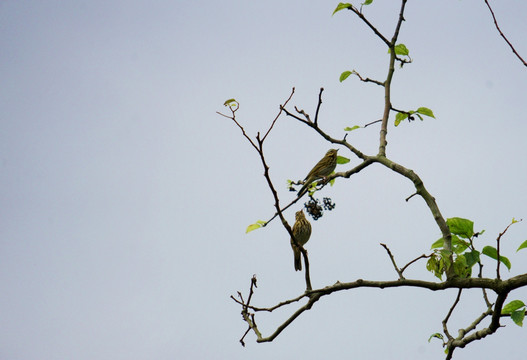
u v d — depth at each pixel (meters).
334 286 10.43
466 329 10.64
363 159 11.77
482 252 9.82
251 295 10.95
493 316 9.81
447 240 9.91
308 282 10.64
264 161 10.05
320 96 11.52
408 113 12.77
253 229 10.66
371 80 12.64
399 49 12.95
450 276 9.84
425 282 10.00
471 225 9.90
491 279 9.58
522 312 9.79
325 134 11.79
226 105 9.95
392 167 11.16
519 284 9.37
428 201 10.39
